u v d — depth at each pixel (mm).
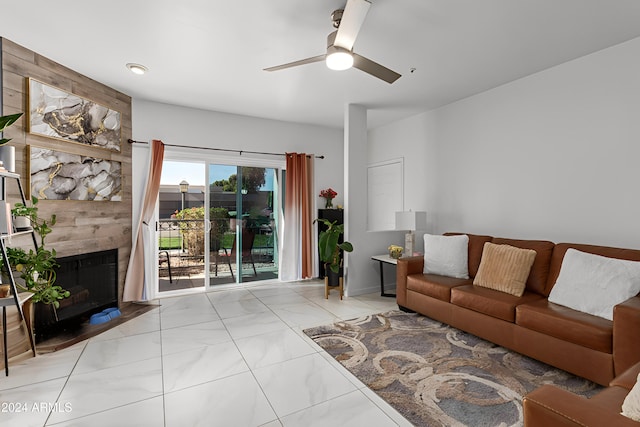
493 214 3664
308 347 2617
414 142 4719
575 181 2945
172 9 2137
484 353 2488
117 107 3625
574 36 2533
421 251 4555
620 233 2666
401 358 2408
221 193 4535
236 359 2412
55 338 2768
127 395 1949
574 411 958
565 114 3012
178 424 1687
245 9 2137
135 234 3836
